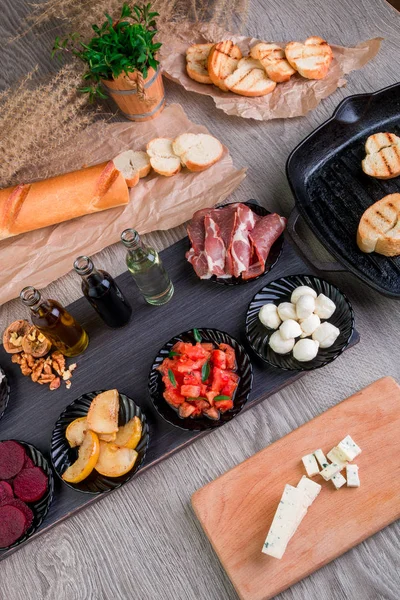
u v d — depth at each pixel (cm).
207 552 118
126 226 160
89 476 125
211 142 165
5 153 155
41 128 155
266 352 133
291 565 111
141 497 126
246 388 127
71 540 124
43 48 202
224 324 141
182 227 160
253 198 161
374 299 140
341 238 146
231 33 189
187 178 164
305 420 128
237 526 117
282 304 132
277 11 193
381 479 116
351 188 153
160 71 171
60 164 166
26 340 144
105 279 132
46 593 120
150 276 135
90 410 125
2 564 124
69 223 163
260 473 121
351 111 161
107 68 156
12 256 160
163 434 129
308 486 116
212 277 146
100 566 121
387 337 135
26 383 143
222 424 124
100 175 159
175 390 125
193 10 194
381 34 181
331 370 133
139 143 173
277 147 169
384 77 173
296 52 171
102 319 143
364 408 123
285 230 151
